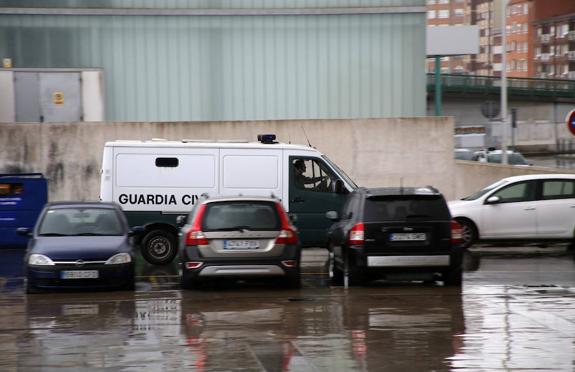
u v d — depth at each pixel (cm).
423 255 2594
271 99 5028
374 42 5047
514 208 3778
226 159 3456
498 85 16312
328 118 5031
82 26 4912
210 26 4984
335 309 2239
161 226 3422
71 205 2906
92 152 4475
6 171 4422
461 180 4981
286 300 2414
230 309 2256
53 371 1580
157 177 3422
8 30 4869
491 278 2897
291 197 3472
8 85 4866
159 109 4978
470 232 3784
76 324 2056
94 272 2598
